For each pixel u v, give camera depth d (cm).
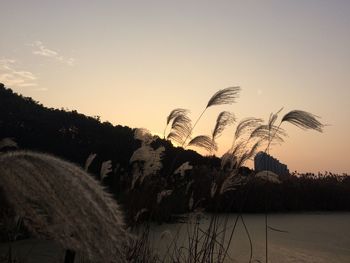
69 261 136
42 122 1959
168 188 1180
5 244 706
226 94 757
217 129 786
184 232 1058
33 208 117
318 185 2370
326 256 1045
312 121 609
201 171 1359
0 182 117
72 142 1966
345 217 1958
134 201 815
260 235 1323
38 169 122
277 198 2162
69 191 121
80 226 119
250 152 753
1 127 1844
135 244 601
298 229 1511
